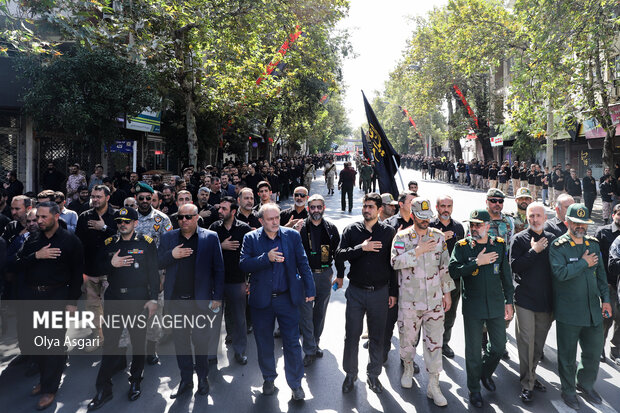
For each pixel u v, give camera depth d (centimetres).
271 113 2589
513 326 661
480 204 1928
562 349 433
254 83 1850
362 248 448
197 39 1559
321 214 557
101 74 1233
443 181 3828
